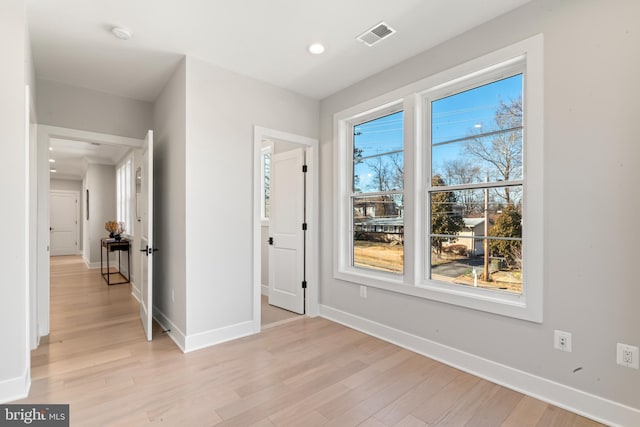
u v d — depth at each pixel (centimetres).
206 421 182
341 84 341
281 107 347
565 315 197
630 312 175
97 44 260
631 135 175
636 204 173
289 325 346
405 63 289
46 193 315
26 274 206
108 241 589
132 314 387
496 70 236
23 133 202
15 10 199
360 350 281
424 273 283
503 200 236
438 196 277
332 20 232
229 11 220
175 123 304
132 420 182
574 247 193
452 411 194
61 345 288
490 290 240
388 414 191
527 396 210
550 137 202
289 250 399
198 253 286
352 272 342
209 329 292
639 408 172
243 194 317
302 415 189
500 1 210
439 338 262
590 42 187
